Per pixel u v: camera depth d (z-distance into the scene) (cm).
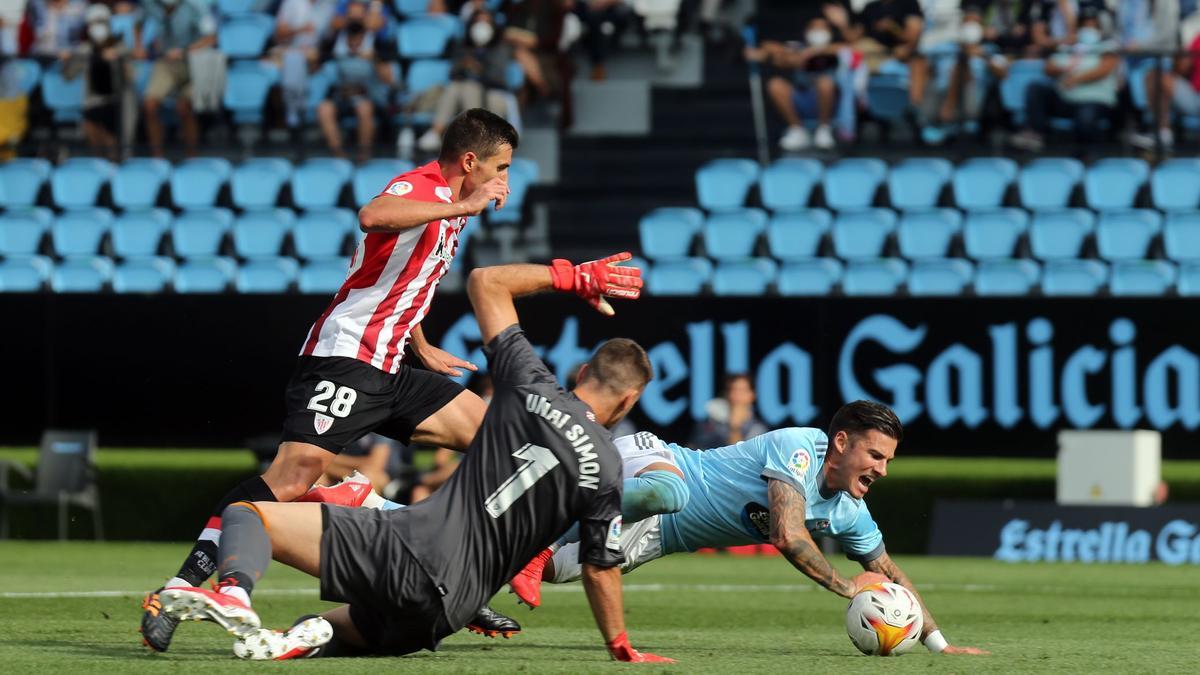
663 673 1833
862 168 6700
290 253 6694
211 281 6600
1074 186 6581
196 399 5850
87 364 5894
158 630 1950
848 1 6919
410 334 2325
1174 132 6675
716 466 2327
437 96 6906
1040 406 5662
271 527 1833
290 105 6981
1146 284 6303
